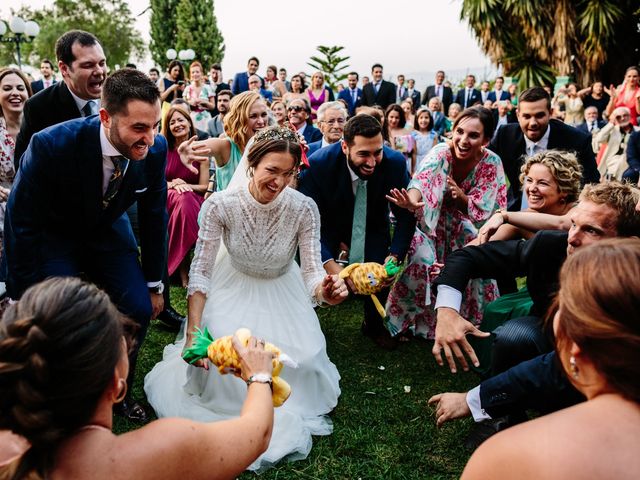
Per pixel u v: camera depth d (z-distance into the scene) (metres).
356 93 13.27
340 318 4.50
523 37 17.70
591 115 10.80
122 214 3.06
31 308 1.15
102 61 3.39
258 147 2.68
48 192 2.55
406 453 2.72
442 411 2.26
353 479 2.53
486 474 1.10
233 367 1.66
